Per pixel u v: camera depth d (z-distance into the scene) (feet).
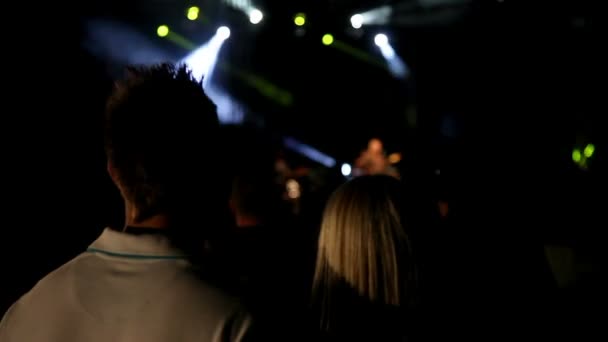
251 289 3.68
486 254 7.35
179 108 3.71
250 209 7.77
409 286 5.53
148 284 3.50
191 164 3.69
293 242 7.93
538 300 7.32
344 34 31.01
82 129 21.97
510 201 7.94
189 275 3.51
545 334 7.26
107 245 3.71
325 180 20.92
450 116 29.86
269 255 7.53
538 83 27.86
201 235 3.80
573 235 14.37
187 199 3.72
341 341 5.61
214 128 3.84
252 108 33.12
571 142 26.78
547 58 27.66
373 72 34.04
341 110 34.47
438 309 5.68
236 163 7.71
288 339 3.69
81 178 21.25
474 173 8.10
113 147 3.74
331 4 29.45
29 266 19.02
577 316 10.37
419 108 30.94
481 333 6.63
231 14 29.32
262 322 3.47
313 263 7.89
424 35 29.86
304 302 7.27
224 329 3.38
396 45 30.32
